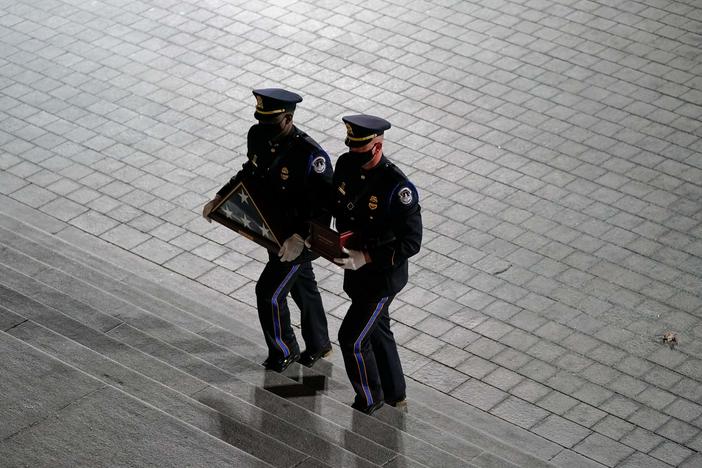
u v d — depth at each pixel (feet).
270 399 30.86
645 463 36.99
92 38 65.05
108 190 51.70
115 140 55.52
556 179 52.85
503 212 50.47
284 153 30.99
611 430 38.42
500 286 45.75
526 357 41.93
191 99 59.11
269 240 31.60
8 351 26.40
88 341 30.63
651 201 51.21
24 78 60.80
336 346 40.98
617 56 63.26
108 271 44.42
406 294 45.24
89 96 59.21
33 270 38.14
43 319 31.63
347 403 34.12
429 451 30.91
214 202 32.53
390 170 29.94
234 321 41.47
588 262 47.21
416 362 41.63
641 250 47.98
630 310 44.34
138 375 27.09
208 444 24.06
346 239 29.89
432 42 64.80
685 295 45.21
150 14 67.92
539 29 66.18
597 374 41.06
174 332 35.50
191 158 54.24
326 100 59.06
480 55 63.46
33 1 69.46
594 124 57.11
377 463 28.91
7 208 50.16
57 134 55.88
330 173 31.24
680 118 57.62
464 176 53.01
